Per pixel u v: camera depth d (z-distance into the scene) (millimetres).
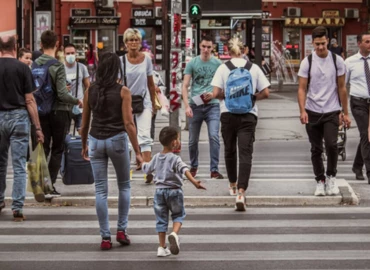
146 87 13883
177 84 16844
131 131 9828
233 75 12086
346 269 8906
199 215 11938
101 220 9891
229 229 10992
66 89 12648
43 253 9742
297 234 10680
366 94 14469
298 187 13602
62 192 13273
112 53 9914
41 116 12695
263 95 12289
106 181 9922
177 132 9531
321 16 57469
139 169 16328
